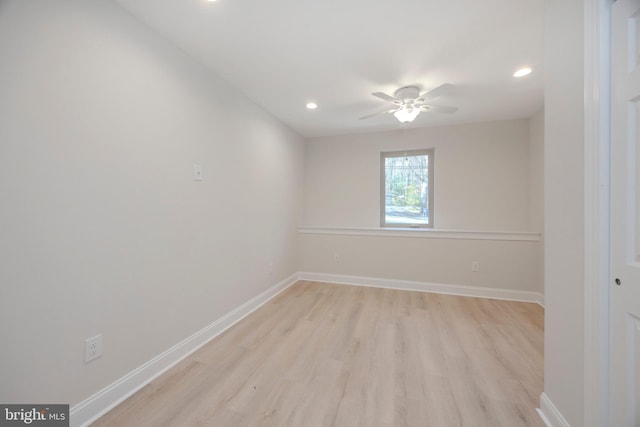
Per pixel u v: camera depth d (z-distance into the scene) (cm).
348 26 168
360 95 271
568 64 116
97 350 141
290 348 210
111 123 146
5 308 108
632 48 88
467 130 359
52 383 122
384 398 154
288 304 306
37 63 115
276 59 206
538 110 305
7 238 108
